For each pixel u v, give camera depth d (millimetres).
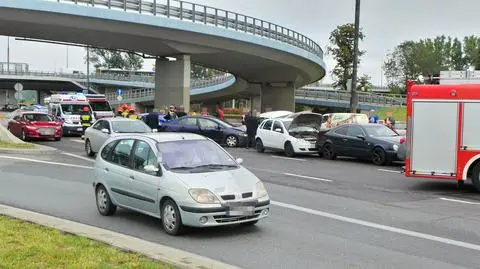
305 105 88188
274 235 9039
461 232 9375
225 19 45469
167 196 8828
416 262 7508
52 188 14078
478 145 13875
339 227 9711
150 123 30797
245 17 47125
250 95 93188
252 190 8805
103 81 126125
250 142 27922
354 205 11945
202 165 9227
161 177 9008
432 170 14289
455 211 11359
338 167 19641
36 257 6793
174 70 46469
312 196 13133
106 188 10391
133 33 41156
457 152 14055
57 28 39125
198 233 9102
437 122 14188
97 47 47125
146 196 9328
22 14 36469
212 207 8398
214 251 8023
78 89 124812
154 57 48438
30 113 31859
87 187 14250
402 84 137500
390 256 7797
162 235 8961
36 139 31344
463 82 14406
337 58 76625
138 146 9820
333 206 11797
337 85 80562
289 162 21312
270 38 49688
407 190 14328
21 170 17844
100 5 38688
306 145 23156
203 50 46531
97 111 37281
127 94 100438
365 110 76750
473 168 13977
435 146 14227
